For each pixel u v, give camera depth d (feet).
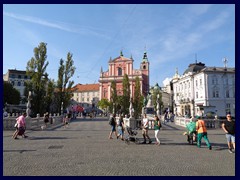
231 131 33.68
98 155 30.40
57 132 63.31
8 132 61.36
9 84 202.80
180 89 252.21
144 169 23.41
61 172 22.09
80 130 70.23
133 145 40.11
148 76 304.50
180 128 80.69
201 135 37.58
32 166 24.23
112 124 49.67
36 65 114.73
